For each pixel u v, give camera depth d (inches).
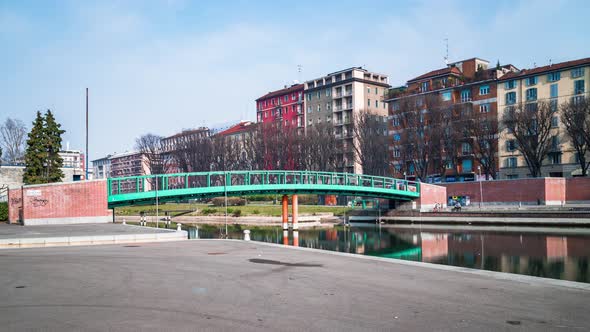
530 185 2559.1
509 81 3361.2
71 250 888.3
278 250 891.4
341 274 589.0
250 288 492.1
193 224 2856.8
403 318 373.4
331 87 4569.4
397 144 3427.7
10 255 793.6
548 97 3189.0
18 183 2465.6
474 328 347.3
